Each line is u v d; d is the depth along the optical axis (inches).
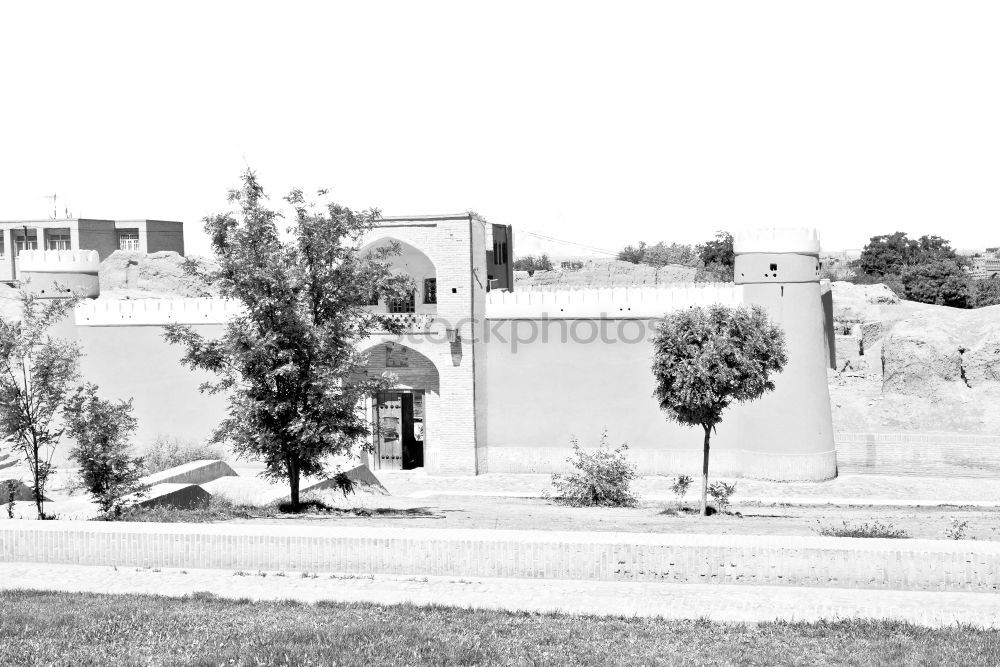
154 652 456.4
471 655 451.8
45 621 498.3
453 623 500.1
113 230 2699.3
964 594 554.6
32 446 851.4
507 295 1362.0
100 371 1429.6
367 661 446.6
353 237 866.8
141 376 1422.2
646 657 452.4
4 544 645.3
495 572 596.7
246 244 823.7
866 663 444.8
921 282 2760.8
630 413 1325.0
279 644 461.4
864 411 1635.1
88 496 964.0
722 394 921.5
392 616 511.5
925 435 1355.8
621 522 811.4
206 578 598.5
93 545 634.8
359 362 845.8
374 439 1395.2
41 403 863.1
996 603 536.4
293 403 832.9
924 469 1349.7
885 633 488.7
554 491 1200.2
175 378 1412.4
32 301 919.7
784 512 992.9
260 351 813.9
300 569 613.0
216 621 501.0
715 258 3331.7
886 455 1364.4
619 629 496.1
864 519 882.1
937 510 1035.3
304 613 517.3
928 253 3408.0
